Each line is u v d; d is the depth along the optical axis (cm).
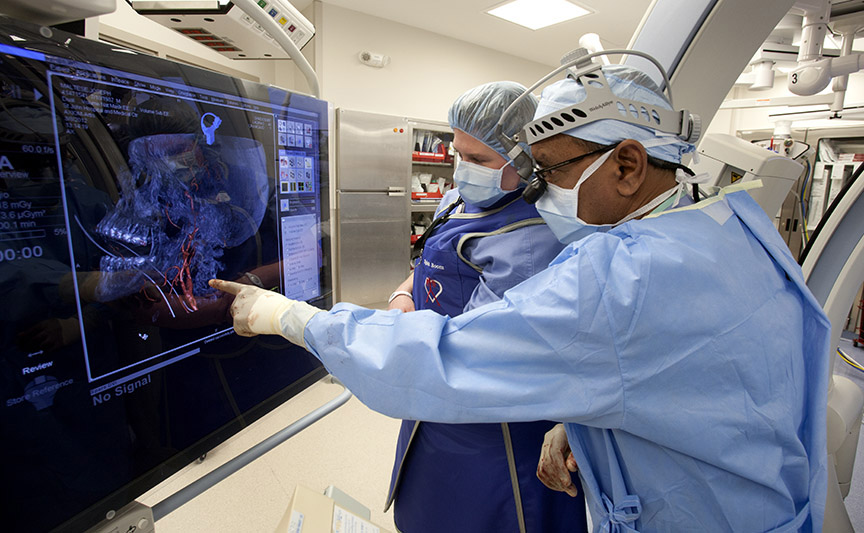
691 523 62
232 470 72
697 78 120
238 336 76
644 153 62
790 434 60
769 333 59
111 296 56
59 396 51
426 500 104
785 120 328
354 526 78
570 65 64
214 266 70
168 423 65
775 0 107
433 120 401
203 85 65
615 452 65
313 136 89
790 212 384
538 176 71
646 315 53
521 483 91
